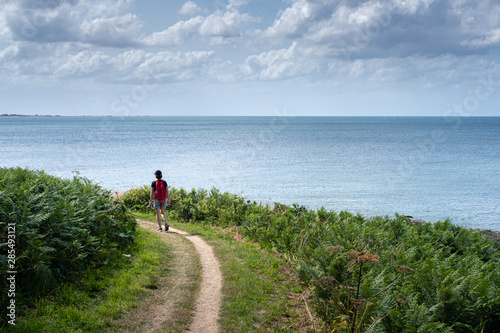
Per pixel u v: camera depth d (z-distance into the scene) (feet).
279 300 21.15
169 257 28.71
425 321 16.31
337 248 16.98
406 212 74.23
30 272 18.30
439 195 91.61
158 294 20.67
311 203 79.41
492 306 17.34
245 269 26.43
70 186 31.32
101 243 25.44
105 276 21.83
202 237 38.37
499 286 20.70
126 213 34.24
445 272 21.06
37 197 23.62
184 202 53.52
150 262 26.14
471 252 35.91
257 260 28.78
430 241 38.63
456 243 38.58
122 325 16.48
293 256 29.27
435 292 19.39
